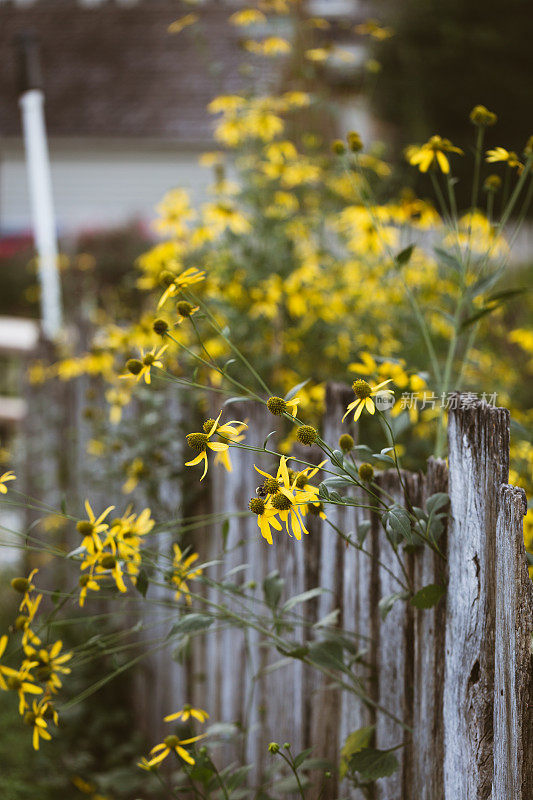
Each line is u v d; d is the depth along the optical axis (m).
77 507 4.03
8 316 11.38
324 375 3.24
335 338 3.25
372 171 3.84
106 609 3.67
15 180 14.52
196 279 1.88
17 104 14.45
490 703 1.63
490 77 10.40
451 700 1.72
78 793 3.14
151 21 15.26
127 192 14.34
